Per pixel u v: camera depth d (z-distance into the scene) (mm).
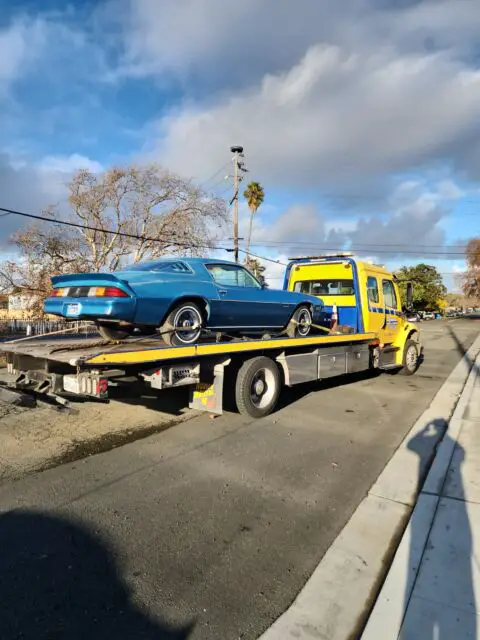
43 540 3293
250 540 3340
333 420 6660
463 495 3975
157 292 5645
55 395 5223
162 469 4680
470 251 67375
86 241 23219
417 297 67000
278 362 7207
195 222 24250
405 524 3588
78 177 22531
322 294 9805
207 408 6293
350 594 2740
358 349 8977
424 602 2604
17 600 2648
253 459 5000
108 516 3664
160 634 2400
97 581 2838
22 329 17031
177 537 3363
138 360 5051
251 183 39281
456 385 9422
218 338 6562
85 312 5410
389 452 5289
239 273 7023
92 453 5137
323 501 3992
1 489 4141
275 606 2637
